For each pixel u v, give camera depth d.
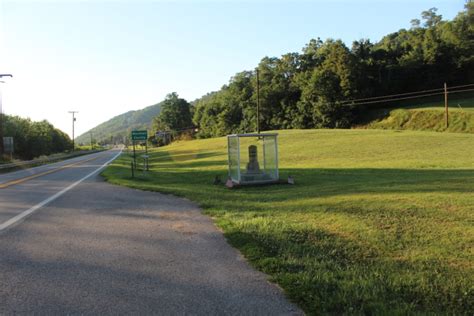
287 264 5.20
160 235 7.06
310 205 9.13
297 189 13.16
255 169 15.88
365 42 97.12
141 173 22.86
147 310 3.88
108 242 6.58
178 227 7.73
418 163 23.02
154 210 9.73
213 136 112.06
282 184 15.20
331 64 83.44
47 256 5.76
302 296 4.15
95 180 18.70
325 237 6.43
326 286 4.40
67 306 3.98
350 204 8.78
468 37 86.00
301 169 22.22
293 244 6.11
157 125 142.75
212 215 8.97
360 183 13.36
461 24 87.50
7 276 4.88
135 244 6.44
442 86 85.44
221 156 38.22
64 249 6.14
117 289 4.43
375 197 9.41
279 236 6.55
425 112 69.06
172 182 17.81
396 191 10.22
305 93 84.75
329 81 81.69
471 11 86.75
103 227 7.77
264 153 17.06
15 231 7.45
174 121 139.25
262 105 93.31
